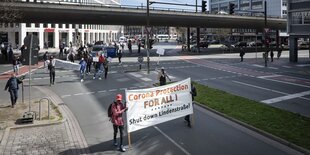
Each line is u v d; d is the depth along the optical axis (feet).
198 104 62.85
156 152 38.58
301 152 38.11
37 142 41.60
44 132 45.83
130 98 41.70
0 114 54.34
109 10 179.42
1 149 38.86
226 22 235.20
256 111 56.18
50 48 294.87
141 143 41.93
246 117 52.19
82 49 168.55
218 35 447.83
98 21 195.93
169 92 45.55
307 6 154.61
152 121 43.62
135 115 41.98
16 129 47.01
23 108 58.80
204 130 47.16
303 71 124.57
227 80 99.30
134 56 196.44
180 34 499.51
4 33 291.38
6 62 153.89
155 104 44.06
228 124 50.14
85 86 86.12
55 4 164.04
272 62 161.79
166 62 158.92
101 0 427.33
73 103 65.36
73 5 168.96
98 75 104.06
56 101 66.85
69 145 40.70
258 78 104.47
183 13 205.36
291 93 77.66
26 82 93.61
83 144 41.29
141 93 42.57
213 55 214.28
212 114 56.34
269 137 43.42
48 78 101.96
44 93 75.66
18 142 41.52
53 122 49.83
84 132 46.39
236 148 39.60
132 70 121.19
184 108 47.26
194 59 178.70
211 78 103.35
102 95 73.67
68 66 114.62
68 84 89.51
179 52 243.60
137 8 187.83
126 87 84.53
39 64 146.30
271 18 259.19
